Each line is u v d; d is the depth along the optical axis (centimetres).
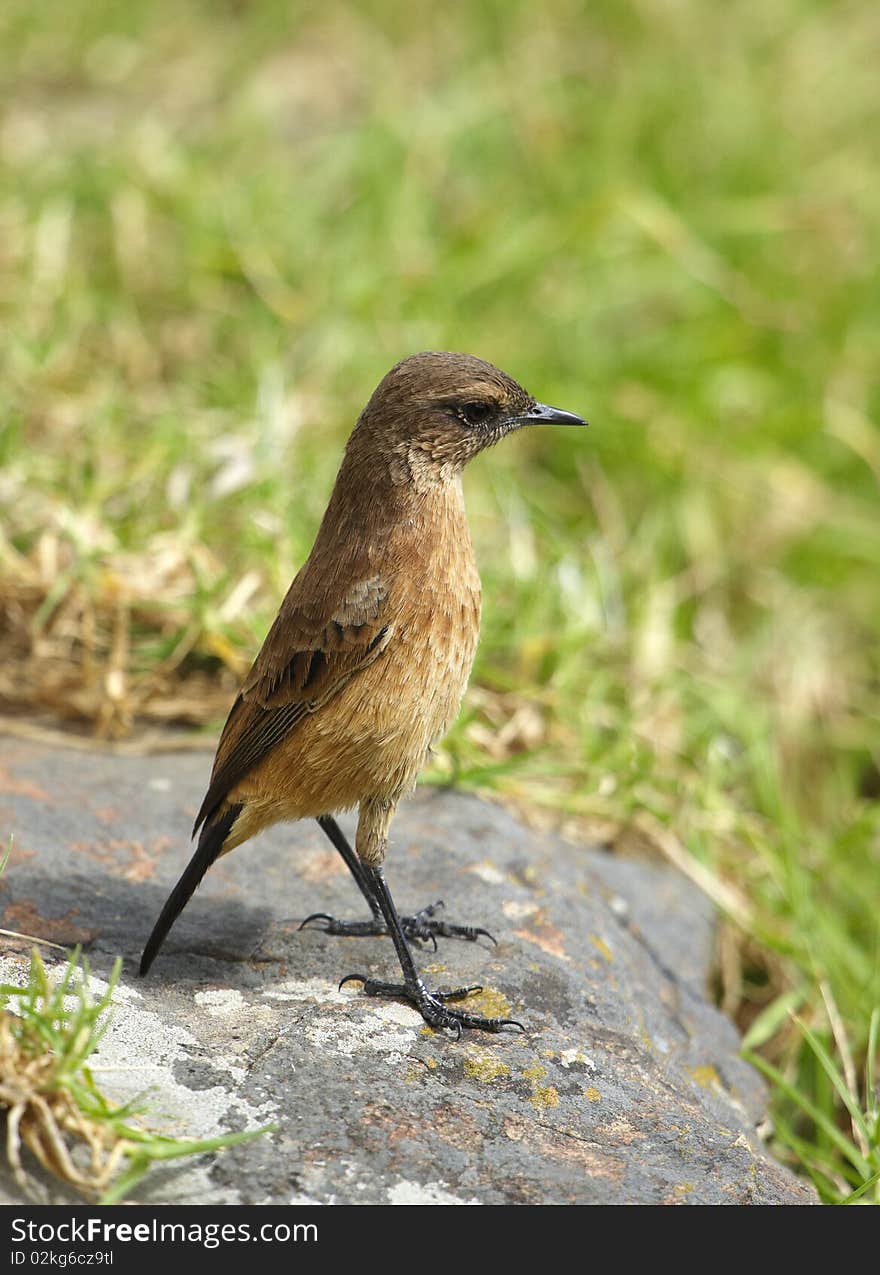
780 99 1970
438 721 850
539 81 1948
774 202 1773
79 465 1309
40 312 1555
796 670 1436
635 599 1410
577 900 958
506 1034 800
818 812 1375
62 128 1903
